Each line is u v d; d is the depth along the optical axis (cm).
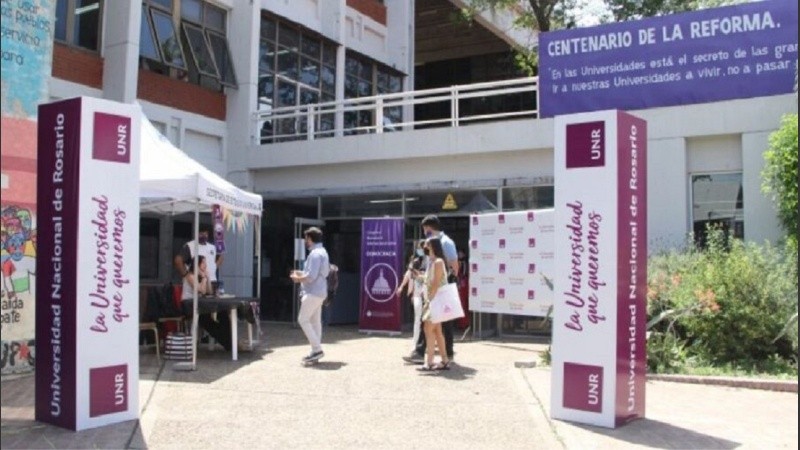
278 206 1772
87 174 625
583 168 670
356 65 2241
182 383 838
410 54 2461
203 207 1198
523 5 2817
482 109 3288
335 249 1716
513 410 716
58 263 627
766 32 1255
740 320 992
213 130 1730
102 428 620
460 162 1516
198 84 1697
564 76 1405
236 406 721
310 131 1691
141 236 1587
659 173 1321
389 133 1566
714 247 1121
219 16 1786
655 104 1332
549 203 1434
